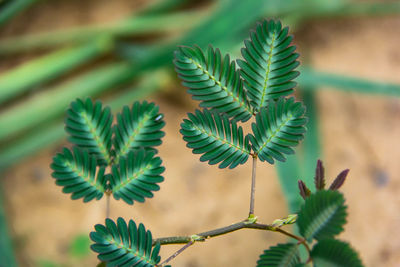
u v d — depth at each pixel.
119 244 0.38
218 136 0.39
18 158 0.91
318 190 0.38
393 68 1.09
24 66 0.98
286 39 0.39
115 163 0.41
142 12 1.02
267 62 0.39
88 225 0.88
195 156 0.96
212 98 0.39
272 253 0.38
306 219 0.37
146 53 0.96
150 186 0.40
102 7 1.09
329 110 1.02
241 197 0.93
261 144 0.39
